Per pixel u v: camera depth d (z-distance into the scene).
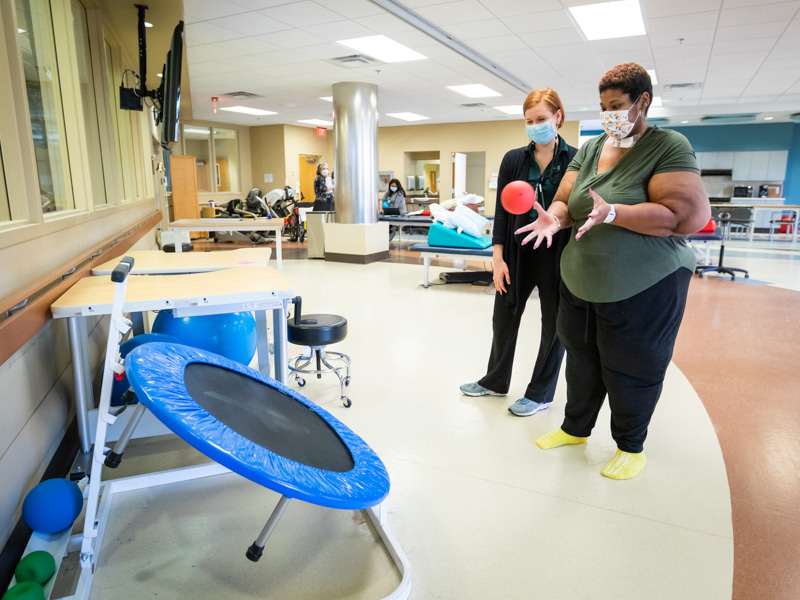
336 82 8.05
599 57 6.85
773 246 10.77
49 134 2.74
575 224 2.00
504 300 2.62
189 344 2.25
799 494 1.94
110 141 3.64
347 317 4.68
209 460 2.13
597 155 1.95
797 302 5.41
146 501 1.81
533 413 2.63
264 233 12.04
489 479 2.02
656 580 1.49
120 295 1.28
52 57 2.70
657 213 1.68
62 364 2.10
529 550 1.61
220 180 14.10
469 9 4.99
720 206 11.72
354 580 1.46
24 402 1.64
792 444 2.34
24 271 1.73
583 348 2.10
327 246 8.29
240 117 12.40
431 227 6.19
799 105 11.20
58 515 1.47
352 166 8.08
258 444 1.21
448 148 13.93
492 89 8.86
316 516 1.75
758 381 3.17
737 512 1.82
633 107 1.73
